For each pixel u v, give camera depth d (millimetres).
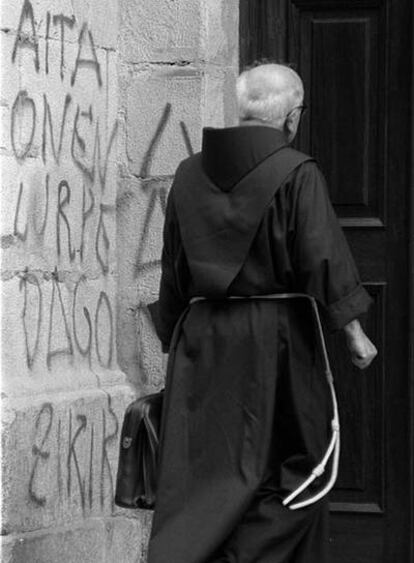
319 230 4859
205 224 5051
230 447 4957
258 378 4949
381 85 6410
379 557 6414
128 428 5316
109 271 6348
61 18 5980
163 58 6301
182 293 5246
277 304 4984
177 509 4984
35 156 5832
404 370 6379
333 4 6445
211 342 5031
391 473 6398
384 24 6402
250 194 4961
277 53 6500
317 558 5113
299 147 6484
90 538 6059
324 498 5082
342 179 6453
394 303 6406
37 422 5723
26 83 5773
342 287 4844
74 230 6098
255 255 4973
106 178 6309
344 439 6434
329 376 5023
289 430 5023
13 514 5605
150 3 6305
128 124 6355
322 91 6465
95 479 6121
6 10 5648
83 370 6152
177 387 5078
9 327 5664
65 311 6031
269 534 4922
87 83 6160
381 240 6418
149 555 4930
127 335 6406
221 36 6371
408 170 6379
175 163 6297
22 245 5750
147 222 6352
